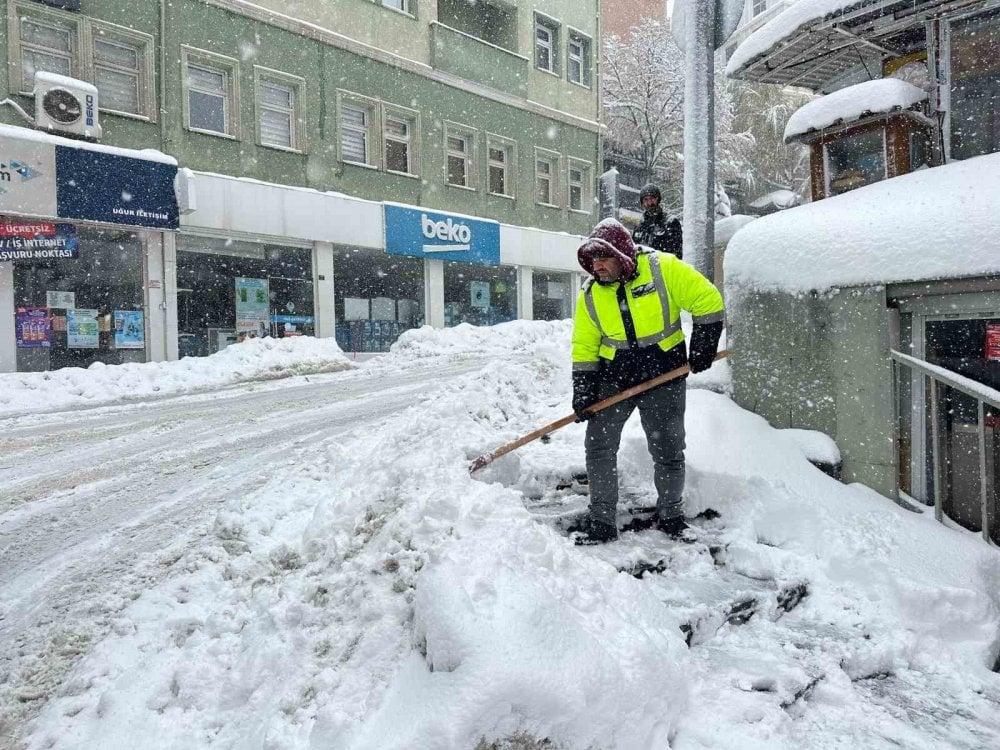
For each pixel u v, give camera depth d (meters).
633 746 1.81
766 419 4.05
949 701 2.23
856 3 4.80
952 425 3.46
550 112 20.73
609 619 2.09
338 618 2.21
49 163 11.05
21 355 11.26
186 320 13.37
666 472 3.20
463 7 19.75
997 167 3.47
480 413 4.85
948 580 2.81
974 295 3.19
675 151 26.23
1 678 2.31
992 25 4.54
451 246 17.64
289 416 7.21
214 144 13.58
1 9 11.22
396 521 2.55
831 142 5.43
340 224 15.32
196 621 2.49
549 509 3.42
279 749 1.75
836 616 2.70
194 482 4.66
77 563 3.27
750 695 2.10
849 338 3.61
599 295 3.09
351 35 15.91
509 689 1.69
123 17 12.37
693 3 5.18
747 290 4.14
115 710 2.04
